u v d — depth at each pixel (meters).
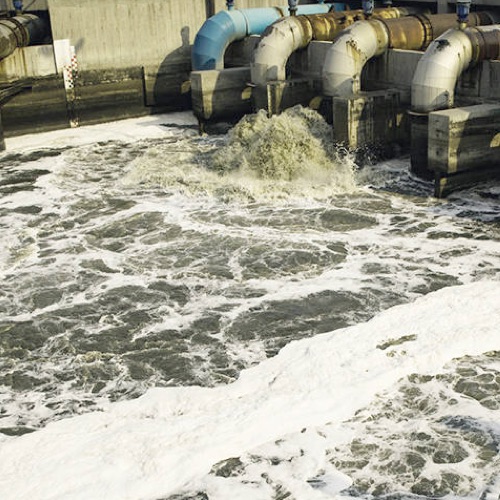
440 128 15.38
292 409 8.88
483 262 12.77
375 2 26.30
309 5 25.27
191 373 10.04
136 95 25.83
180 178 18.14
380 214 15.27
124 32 24.95
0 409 9.42
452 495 7.59
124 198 17.02
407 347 9.94
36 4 26.91
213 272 13.02
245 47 24.48
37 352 10.77
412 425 8.60
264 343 10.70
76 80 24.53
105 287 12.64
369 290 12.00
